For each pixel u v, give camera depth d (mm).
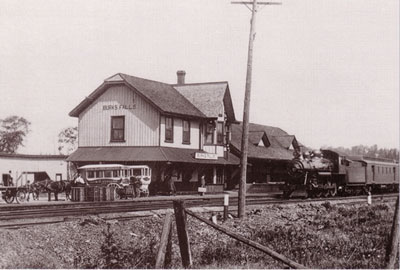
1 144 78375
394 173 50219
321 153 39000
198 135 42688
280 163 54531
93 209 21906
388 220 23656
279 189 50312
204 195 38625
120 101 39625
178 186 39781
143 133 38594
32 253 14445
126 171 33562
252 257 15008
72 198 29234
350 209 28094
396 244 13141
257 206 27453
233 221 21578
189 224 19719
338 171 39969
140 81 40688
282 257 11289
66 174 45469
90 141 40656
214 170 44031
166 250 12562
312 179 36844
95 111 40656
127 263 13820
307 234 18250
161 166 38094
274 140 56562
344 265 13742
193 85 45562
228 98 45188
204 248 16438
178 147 40031
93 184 32812
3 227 15562
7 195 27812
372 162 45344
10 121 79125
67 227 16688
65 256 14984
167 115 38531
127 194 31828
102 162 38938
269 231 18531
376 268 13328
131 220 18844
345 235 19344
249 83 23281
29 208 23234
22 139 79000
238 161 46031
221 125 44562
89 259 14688
